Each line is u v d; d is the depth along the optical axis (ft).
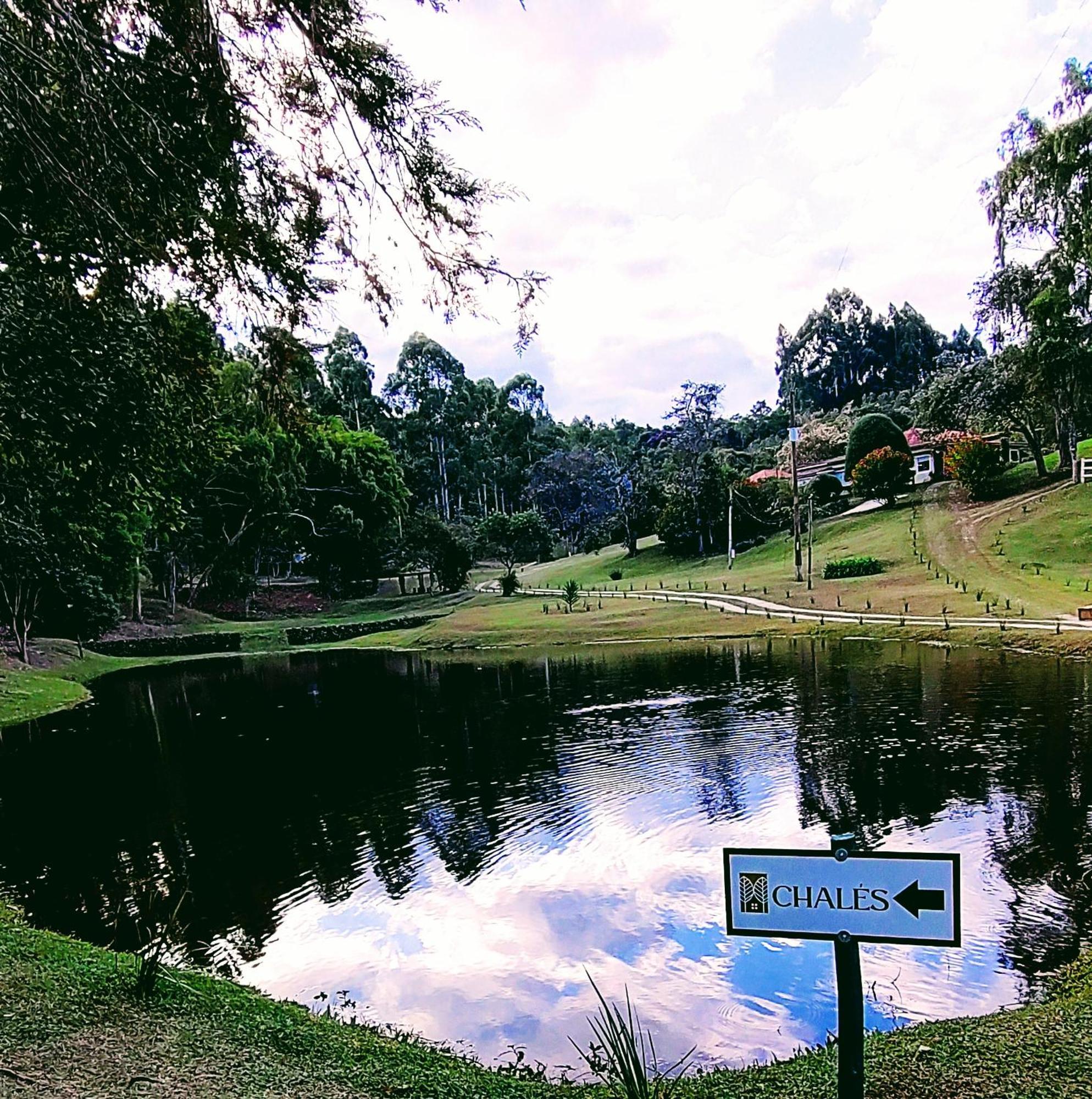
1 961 17.72
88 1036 13.08
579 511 225.56
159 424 26.30
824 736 45.29
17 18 14.70
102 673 104.63
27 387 21.53
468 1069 14.49
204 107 16.60
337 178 18.15
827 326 274.98
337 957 23.48
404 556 175.42
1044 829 29.07
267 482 139.85
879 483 148.15
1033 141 54.24
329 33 15.53
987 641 74.02
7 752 57.77
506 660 93.50
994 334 80.48
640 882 27.81
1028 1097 11.23
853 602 101.81
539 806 36.88
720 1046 17.90
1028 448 157.07
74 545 50.85
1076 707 48.06
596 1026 18.17
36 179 16.35
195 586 154.20
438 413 239.09
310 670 98.17
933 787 34.81
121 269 18.62
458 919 25.77
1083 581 90.53
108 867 32.17
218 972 22.67
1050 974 19.56
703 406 187.01
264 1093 11.60
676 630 102.68
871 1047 13.48
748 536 161.58
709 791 36.88
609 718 55.52
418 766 45.75
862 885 7.52
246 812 38.86
